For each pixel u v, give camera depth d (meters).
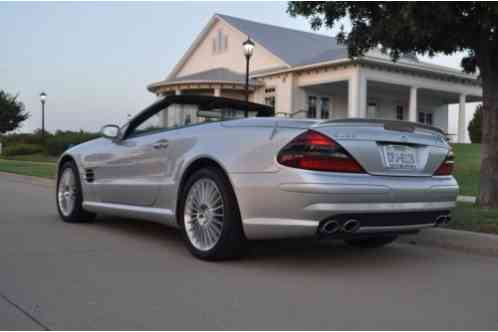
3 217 7.80
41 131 35.53
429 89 29.55
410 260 5.41
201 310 3.68
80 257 5.21
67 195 7.35
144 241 6.05
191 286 4.26
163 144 5.72
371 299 4.03
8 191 11.82
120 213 6.44
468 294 4.23
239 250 4.97
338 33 8.38
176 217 5.47
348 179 4.43
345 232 4.50
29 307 3.69
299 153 4.43
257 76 28.70
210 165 5.15
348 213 4.40
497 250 5.66
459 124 30.97
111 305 3.75
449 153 5.18
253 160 4.66
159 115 6.19
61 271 4.66
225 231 4.85
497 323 3.56
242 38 30.52
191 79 28.52
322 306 3.83
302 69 27.17
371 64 25.83
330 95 30.41
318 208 4.34
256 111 6.59
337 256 5.48
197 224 5.18
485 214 7.04
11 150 32.88
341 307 3.81
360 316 3.63
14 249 5.54
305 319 3.54
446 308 3.86
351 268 4.98
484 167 7.86
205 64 32.97
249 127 4.91
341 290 4.24
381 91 32.56
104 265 4.90
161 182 5.68
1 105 52.22
